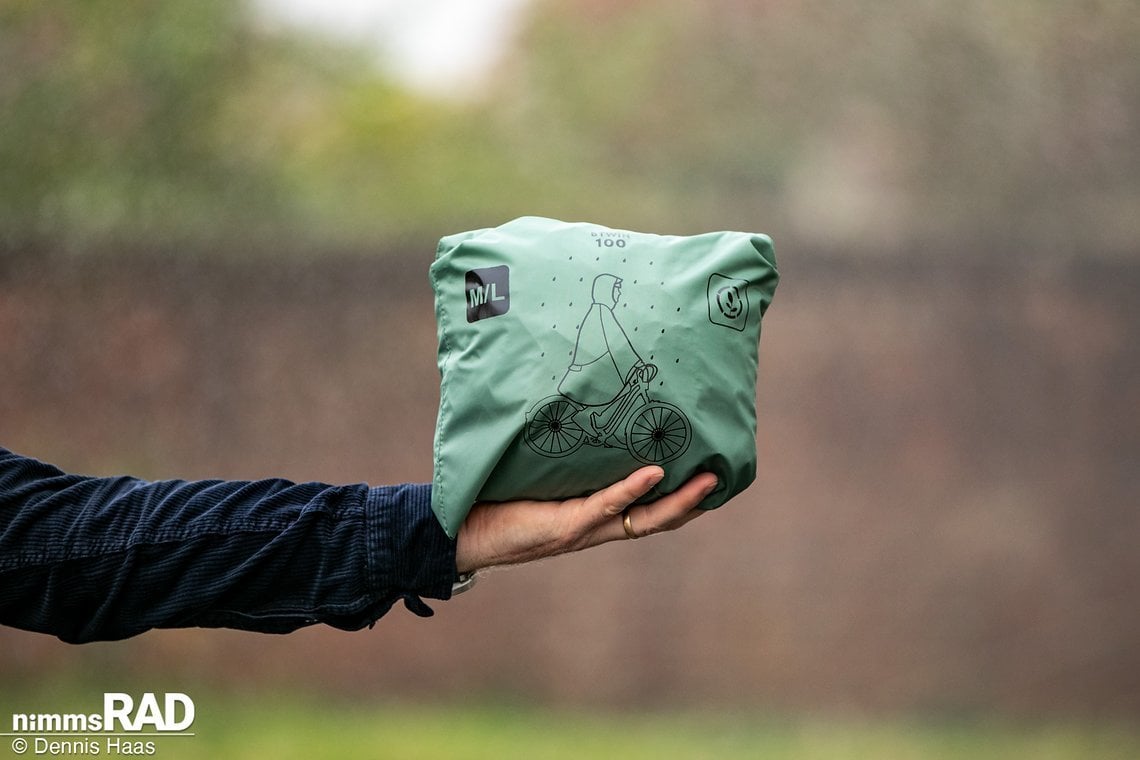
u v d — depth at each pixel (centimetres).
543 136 1406
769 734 916
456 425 226
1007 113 1201
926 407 1031
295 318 951
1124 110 1177
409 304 964
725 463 226
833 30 1292
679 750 855
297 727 851
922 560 1006
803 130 1323
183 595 218
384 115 1290
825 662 973
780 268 1038
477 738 868
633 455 222
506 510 229
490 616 939
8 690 868
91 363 915
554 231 234
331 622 225
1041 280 1058
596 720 935
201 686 896
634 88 1392
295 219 1133
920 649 992
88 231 952
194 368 933
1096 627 1012
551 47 1424
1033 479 1031
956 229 1130
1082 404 1049
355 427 949
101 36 1038
